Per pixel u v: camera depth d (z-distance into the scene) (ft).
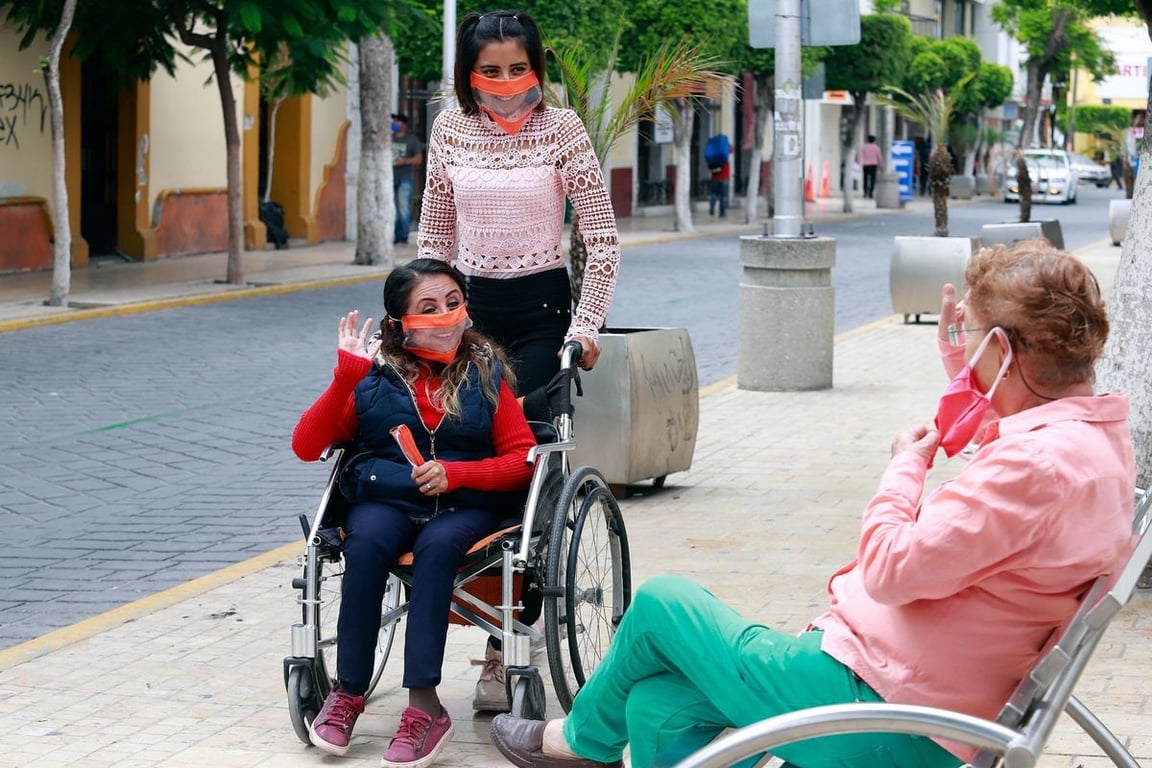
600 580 18.57
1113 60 181.57
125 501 29.84
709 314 62.03
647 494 29.22
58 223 58.95
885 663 10.84
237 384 43.57
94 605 23.06
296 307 62.39
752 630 11.64
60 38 58.18
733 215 139.74
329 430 17.03
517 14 18.22
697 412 30.14
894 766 10.88
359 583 16.30
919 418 37.78
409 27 71.10
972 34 239.91
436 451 16.99
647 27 94.58
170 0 64.08
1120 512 10.35
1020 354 10.59
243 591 23.12
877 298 70.95
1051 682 9.93
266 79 68.49
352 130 97.40
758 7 41.22
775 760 12.98
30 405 39.81
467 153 18.51
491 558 16.44
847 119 177.17
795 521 26.81
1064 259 10.60
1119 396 10.61
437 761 16.24
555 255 18.84
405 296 16.96
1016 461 10.14
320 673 17.15
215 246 86.28
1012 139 232.12
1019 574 10.36
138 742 16.81
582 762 13.38
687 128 113.09
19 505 29.45
